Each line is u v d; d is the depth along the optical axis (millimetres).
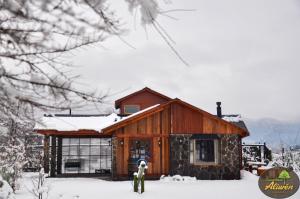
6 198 9461
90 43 2498
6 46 2383
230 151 19141
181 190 14352
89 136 21828
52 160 20234
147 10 2479
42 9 2250
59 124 20125
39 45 2408
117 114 23328
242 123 24469
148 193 13523
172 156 18969
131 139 19078
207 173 18906
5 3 2201
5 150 10953
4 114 2486
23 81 2461
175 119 19234
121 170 18656
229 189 14711
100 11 2439
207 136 19188
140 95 24312
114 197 12727
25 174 19266
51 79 2537
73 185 15820
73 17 2357
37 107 2516
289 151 23219
